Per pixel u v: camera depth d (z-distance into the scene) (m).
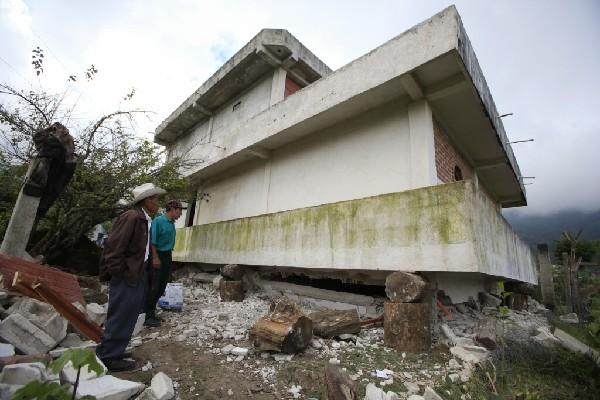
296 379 2.76
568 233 10.06
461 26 4.36
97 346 2.77
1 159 5.89
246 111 9.83
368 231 4.55
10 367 1.95
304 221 5.60
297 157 6.98
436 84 4.84
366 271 4.90
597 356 3.26
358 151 5.77
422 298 3.78
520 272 6.97
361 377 2.83
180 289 5.32
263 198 7.59
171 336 3.85
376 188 5.34
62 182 4.52
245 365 3.05
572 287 9.14
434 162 4.91
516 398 2.49
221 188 9.57
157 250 4.59
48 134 4.30
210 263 8.05
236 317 4.75
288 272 6.38
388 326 3.66
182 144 13.28
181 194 8.60
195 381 2.70
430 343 3.57
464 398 2.46
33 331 2.75
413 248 4.00
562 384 2.93
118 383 2.32
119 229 2.86
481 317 5.43
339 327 3.86
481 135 6.26
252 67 9.30
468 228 3.56
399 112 5.32
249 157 8.15
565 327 5.32
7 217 6.05
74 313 2.73
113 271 2.76
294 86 9.50
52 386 1.12
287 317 3.44
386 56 4.87
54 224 6.73
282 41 8.34
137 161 6.77
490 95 5.97
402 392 2.57
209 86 10.41
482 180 8.54
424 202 4.02
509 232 5.99
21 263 3.36
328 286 5.91
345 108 5.66
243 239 6.96
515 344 3.70
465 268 3.49
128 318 2.83
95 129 6.24
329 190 6.09
